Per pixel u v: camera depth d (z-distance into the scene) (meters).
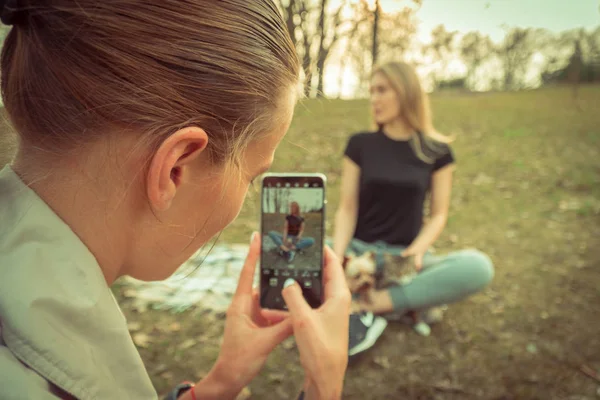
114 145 0.47
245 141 0.56
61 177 0.47
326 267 1.14
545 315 2.67
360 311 2.30
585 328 2.53
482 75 20.50
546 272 3.29
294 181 1.15
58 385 0.42
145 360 2.14
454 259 2.44
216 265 3.17
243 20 0.51
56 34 0.44
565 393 2.00
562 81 19.20
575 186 5.75
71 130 0.46
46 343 0.42
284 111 0.59
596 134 9.01
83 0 0.44
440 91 18.84
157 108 0.47
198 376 2.04
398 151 2.61
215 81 0.49
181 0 0.47
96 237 0.50
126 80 0.46
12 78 0.46
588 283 3.11
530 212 4.78
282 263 1.15
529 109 12.69
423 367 2.17
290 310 0.83
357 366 2.16
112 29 0.45
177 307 2.62
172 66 0.47
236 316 0.94
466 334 2.45
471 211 4.82
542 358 2.25
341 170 6.21
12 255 0.43
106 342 0.49
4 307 0.41
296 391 1.97
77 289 0.46
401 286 2.36
